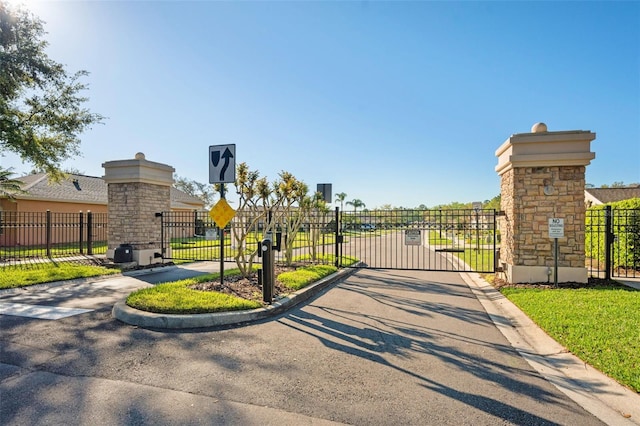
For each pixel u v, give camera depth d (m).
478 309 6.96
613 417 3.19
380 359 4.46
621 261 11.12
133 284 9.12
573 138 8.46
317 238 15.20
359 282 10.00
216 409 3.27
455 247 22.77
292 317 6.31
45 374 3.95
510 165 8.90
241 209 9.05
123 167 12.04
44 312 6.41
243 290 7.68
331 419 3.12
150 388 3.65
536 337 5.20
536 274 8.77
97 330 5.44
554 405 3.39
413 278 10.70
